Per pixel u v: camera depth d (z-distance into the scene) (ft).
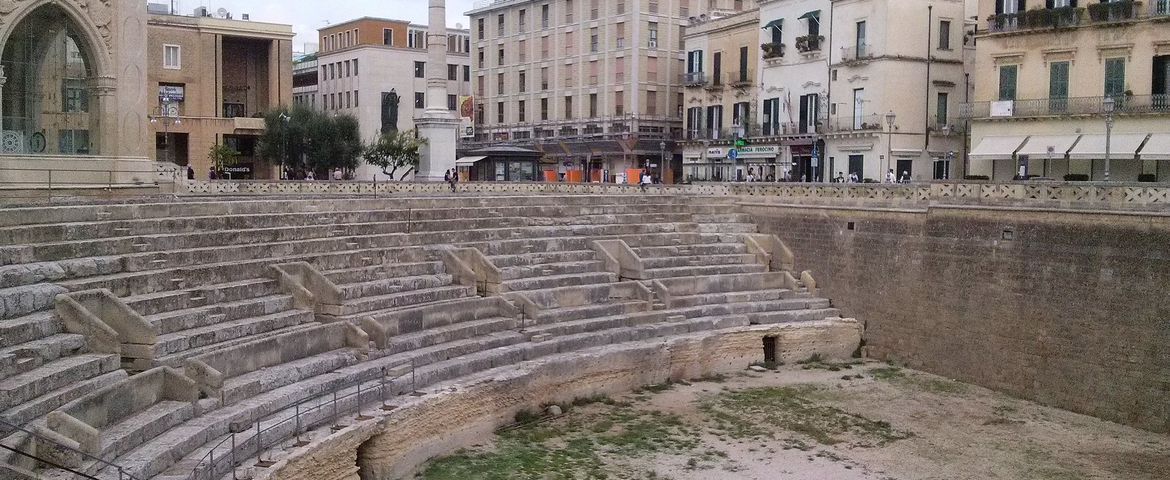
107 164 123.65
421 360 93.76
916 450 93.25
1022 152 164.25
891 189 134.51
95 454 58.54
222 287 89.10
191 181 136.46
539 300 116.57
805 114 209.67
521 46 299.58
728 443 93.97
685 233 148.05
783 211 152.25
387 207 126.72
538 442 92.53
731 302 133.69
